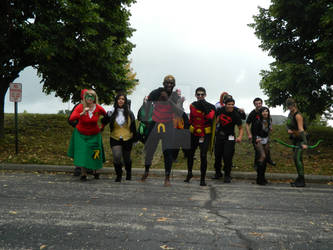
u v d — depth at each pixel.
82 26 11.89
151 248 2.66
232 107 7.20
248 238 3.00
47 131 13.42
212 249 2.68
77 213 3.77
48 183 6.11
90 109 6.45
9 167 8.79
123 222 3.42
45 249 2.61
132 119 6.49
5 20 11.19
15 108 10.22
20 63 12.84
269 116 7.33
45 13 11.38
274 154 11.19
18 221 3.39
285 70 13.53
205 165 6.58
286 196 5.53
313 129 14.80
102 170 8.62
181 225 3.37
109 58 13.20
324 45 12.32
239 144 12.15
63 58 12.40
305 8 13.55
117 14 14.81
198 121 6.54
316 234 3.21
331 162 10.26
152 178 7.88
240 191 5.95
